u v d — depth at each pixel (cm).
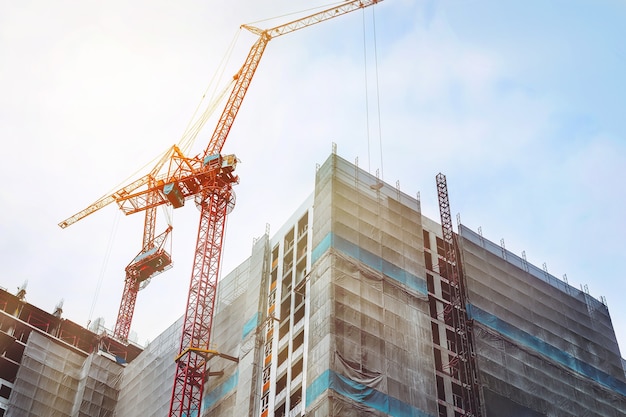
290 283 11806
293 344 10794
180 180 15312
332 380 9450
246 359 11588
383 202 11981
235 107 16250
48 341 15025
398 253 11456
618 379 13012
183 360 12912
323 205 11488
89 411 14462
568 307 13350
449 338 11519
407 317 10775
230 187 15100
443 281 12119
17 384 14125
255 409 10850
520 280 12875
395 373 10069
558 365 12162
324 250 10856
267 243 13025
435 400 10212
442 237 12744
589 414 11988
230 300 13175
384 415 9606
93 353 15312
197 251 14125
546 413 11294
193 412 12038
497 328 11738
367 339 10106
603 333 13612
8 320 15638
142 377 14362
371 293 10644
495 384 10950
